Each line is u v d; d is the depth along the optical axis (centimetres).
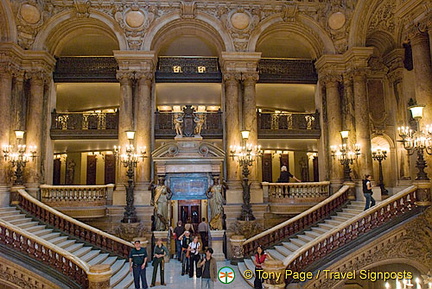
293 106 2031
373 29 1497
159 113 1529
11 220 1093
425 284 964
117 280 940
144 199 1338
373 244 949
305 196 1393
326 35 1492
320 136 1549
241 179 1381
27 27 1362
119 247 1171
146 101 1410
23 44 1366
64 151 1909
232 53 1428
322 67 1517
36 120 1368
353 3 1423
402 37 1508
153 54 1411
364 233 980
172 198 1316
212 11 1461
